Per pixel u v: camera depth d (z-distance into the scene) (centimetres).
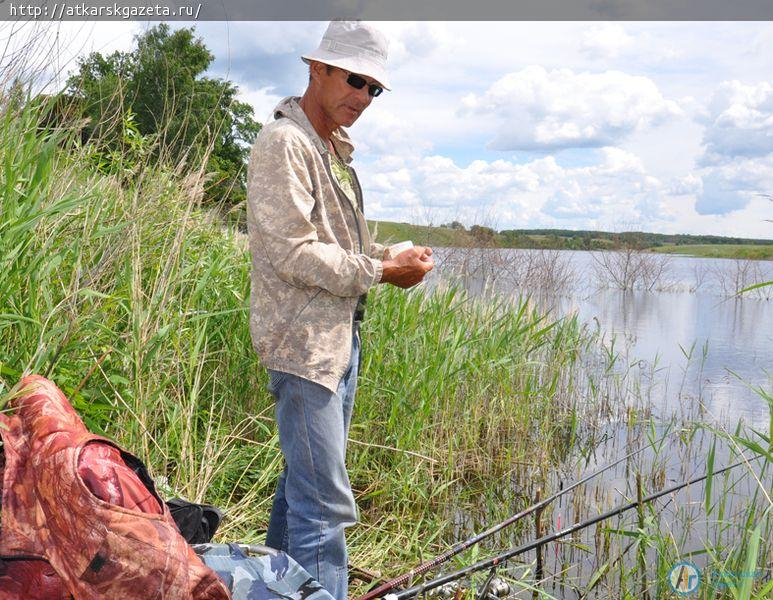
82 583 155
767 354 1159
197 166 438
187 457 366
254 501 395
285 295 244
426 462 487
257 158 243
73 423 175
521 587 362
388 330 503
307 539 246
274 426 451
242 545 225
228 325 464
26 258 320
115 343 347
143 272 393
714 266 3044
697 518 418
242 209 517
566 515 463
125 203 411
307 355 242
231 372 458
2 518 164
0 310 294
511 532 436
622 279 2452
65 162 387
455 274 612
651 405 766
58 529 158
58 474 158
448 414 544
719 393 841
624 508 333
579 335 823
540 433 626
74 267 331
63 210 307
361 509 442
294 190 237
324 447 245
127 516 156
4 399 183
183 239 406
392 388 494
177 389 386
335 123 261
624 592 346
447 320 559
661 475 512
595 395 718
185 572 158
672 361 1073
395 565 371
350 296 247
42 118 370
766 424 694
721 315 1781
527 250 1898
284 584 208
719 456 573
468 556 379
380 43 254
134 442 332
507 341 651
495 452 568
